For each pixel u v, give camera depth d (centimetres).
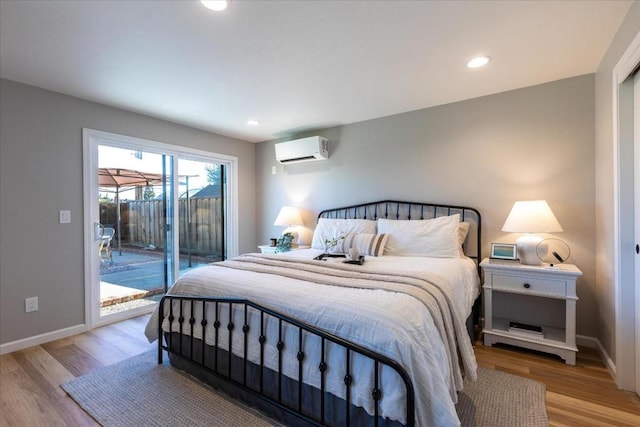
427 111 319
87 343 260
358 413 136
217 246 432
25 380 202
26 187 254
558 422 159
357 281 172
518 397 179
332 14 167
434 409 117
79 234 285
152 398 181
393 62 222
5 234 243
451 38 192
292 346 155
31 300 255
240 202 450
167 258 370
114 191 317
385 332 126
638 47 155
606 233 215
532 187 268
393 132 342
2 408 173
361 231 326
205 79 248
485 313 254
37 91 259
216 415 166
